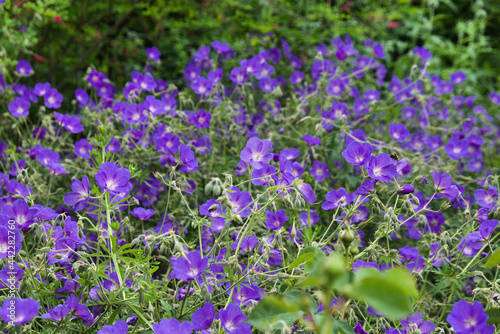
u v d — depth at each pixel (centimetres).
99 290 214
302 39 566
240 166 344
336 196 276
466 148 382
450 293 294
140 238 222
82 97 437
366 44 584
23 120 400
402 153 369
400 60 662
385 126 474
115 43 574
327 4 614
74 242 242
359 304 244
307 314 162
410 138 463
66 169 358
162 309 231
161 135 357
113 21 619
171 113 391
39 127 418
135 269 231
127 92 401
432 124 500
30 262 237
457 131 476
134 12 595
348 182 368
